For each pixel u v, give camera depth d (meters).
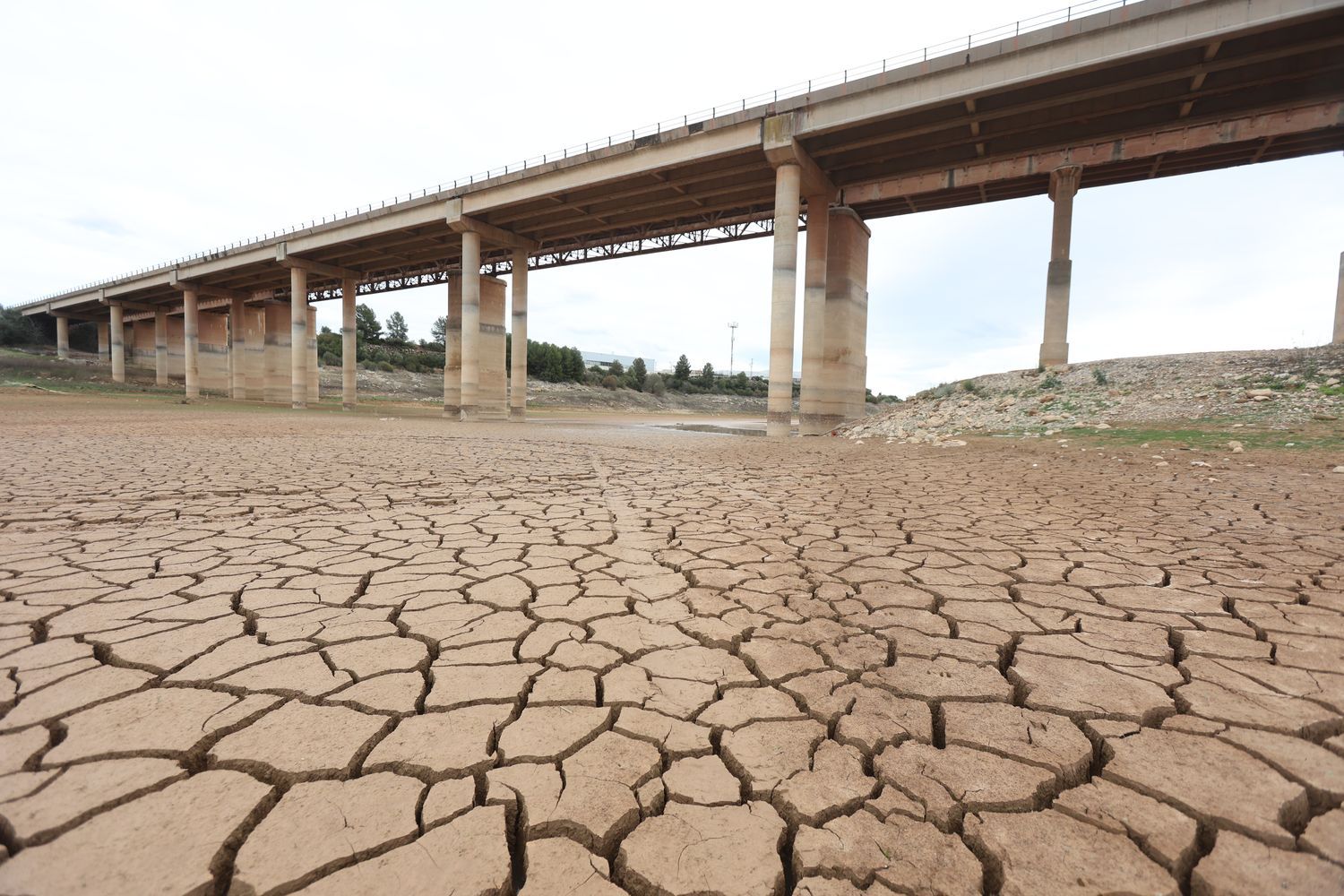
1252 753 1.82
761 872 1.37
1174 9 14.16
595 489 7.06
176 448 10.44
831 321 22.97
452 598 3.17
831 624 2.87
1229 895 1.30
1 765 1.66
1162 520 5.30
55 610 2.88
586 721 1.98
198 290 43.00
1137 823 1.51
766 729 1.94
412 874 1.33
